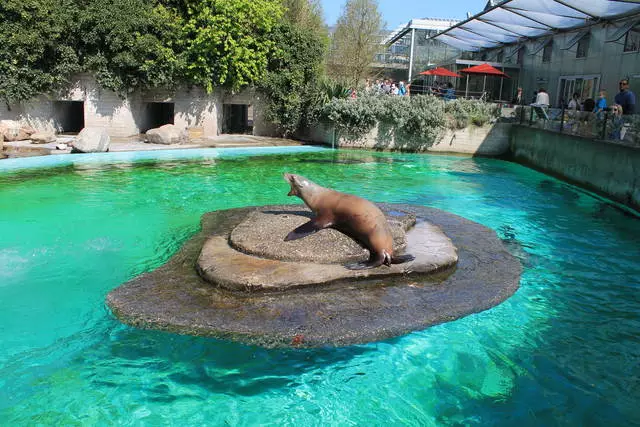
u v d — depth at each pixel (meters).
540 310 6.38
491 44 33.72
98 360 5.05
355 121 22.58
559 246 9.21
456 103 22.44
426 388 4.77
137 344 5.30
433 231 8.56
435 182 15.44
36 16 19.95
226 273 6.33
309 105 23.77
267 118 24.42
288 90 23.95
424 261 7.00
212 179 14.66
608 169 13.30
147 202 11.76
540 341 5.62
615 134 12.99
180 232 9.47
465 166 19.09
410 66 41.72
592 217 11.40
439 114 21.70
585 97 24.39
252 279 6.15
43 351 5.22
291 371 4.94
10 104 20.62
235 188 13.57
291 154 20.44
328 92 23.53
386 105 22.53
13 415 4.27
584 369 5.13
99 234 9.24
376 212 6.52
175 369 4.92
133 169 15.63
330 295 6.11
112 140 21.02
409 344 5.41
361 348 5.31
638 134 11.80
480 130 22.05
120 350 5.21
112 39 21.12
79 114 24.70
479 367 5.11
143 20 21.41
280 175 15.62
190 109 23.73
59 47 20.75
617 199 12.77
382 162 19.25
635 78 20.80
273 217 8.12
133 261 7.92
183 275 6.66
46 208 10.91
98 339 5.41
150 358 5.08
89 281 7.07
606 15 21.25
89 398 4.51
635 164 11.89
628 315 6.34
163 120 26.73
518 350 5.43
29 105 21.14
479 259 7.65
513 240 9.55
